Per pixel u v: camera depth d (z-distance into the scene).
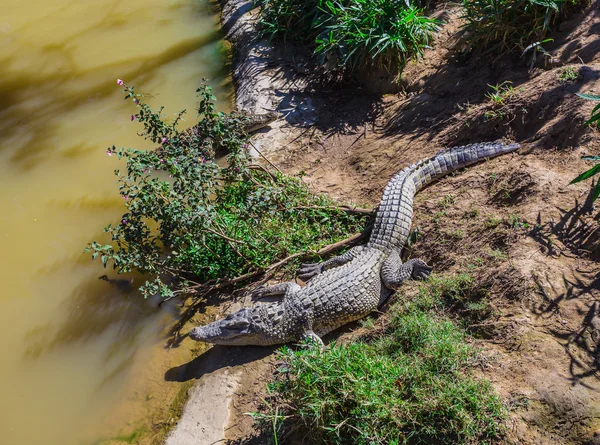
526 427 4.30
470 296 5.44
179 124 9.66
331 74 9.71
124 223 6.75
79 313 7.11
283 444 5.08
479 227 6.02
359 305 6.13
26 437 5.93
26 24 12.59
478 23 8.16
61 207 8.50
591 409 4.21
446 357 4.82
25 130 9.88
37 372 6.54
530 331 4.85
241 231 7.25
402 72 8.97
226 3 12.54
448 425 4.45
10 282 7.55
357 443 4.59
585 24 7.52
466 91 8.01
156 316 6.94
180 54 11.49
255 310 6.17
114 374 6.40
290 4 10.60
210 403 5.75
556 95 6.77
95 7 13.13
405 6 9.09
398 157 7.79
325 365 4.80
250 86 9.95
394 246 6.50
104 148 9.38
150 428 5.77
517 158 6.57
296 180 7.84
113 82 10.84
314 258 7.06
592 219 5.41
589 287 4.95
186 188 6.72
